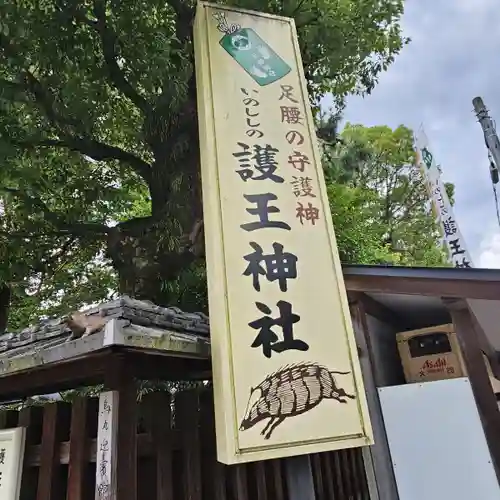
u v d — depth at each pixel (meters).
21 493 2.72
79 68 6.24
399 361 5.00
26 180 6.61
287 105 4.34
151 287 6.84
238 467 3.29
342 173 11.18
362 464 5.55
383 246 13.35
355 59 7.35
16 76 5.95
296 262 3.53
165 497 2.77
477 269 3.72
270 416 2.91
